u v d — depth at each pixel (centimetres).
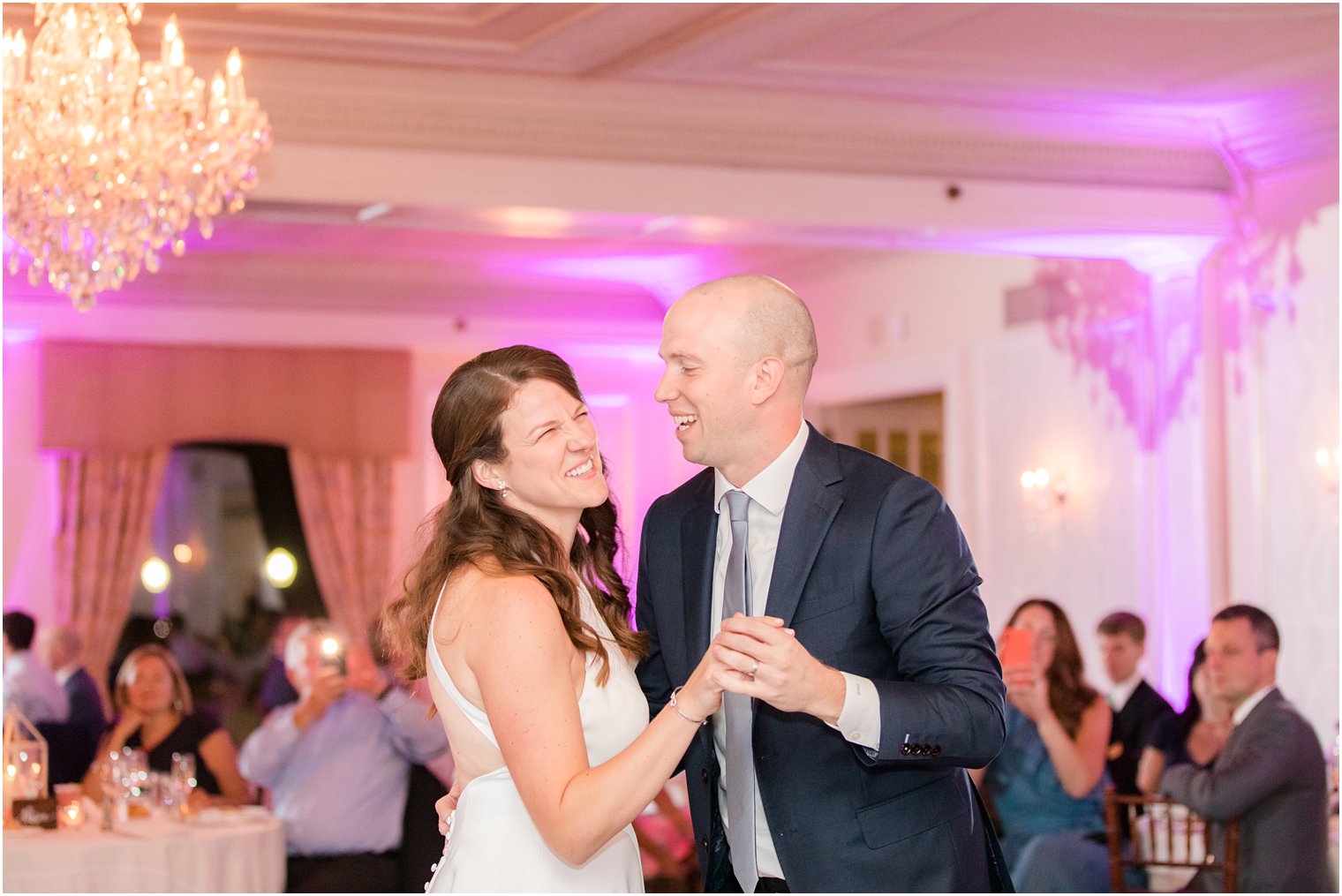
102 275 459
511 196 548
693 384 238
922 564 232
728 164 577
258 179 518
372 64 523
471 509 230
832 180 588
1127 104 595
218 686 962
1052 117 607
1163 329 684
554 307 1009
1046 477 758
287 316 959
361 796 525
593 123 558
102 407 930
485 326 998
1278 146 617
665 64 528
